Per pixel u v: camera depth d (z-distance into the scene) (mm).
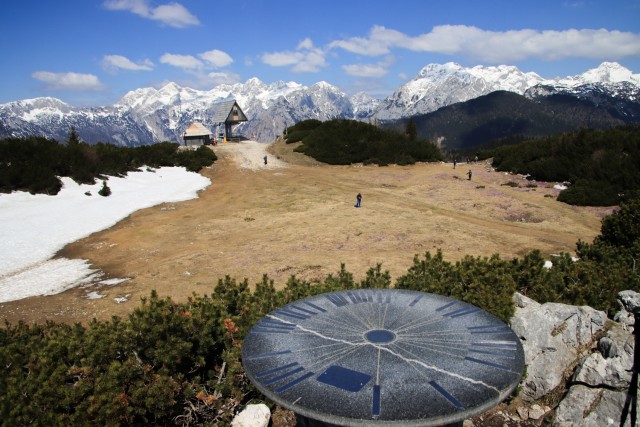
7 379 6461
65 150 39750
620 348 7930
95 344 7293
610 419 7406
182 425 7488
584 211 31125
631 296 10391
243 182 44469
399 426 5012
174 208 33344
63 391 6359
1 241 23125
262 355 6562
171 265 20203
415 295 8867
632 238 16594
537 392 8477
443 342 6762
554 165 41781
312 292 10633
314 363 6254
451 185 39844
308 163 55562
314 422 6051
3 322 14422
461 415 5164
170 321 7902
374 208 31000
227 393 7879
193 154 55531
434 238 23344
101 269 20062
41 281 18453
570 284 10812
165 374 7270
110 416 6312
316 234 24641
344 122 66750
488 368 6004
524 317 9141
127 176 42969
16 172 32500
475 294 9773
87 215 29672
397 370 5980
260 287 11055
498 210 31109
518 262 11641
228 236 25250
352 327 7355
